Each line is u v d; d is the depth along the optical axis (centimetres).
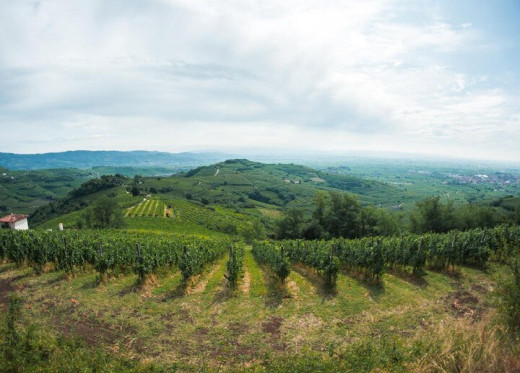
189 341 923
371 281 1481
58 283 1402
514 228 1991
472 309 1111
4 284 1380
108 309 1134
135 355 827
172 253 1914
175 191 14975
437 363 560
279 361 715
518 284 720
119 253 1714
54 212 11388
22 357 601
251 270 2002
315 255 1702
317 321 1062
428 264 1703
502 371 531
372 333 963
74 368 590
